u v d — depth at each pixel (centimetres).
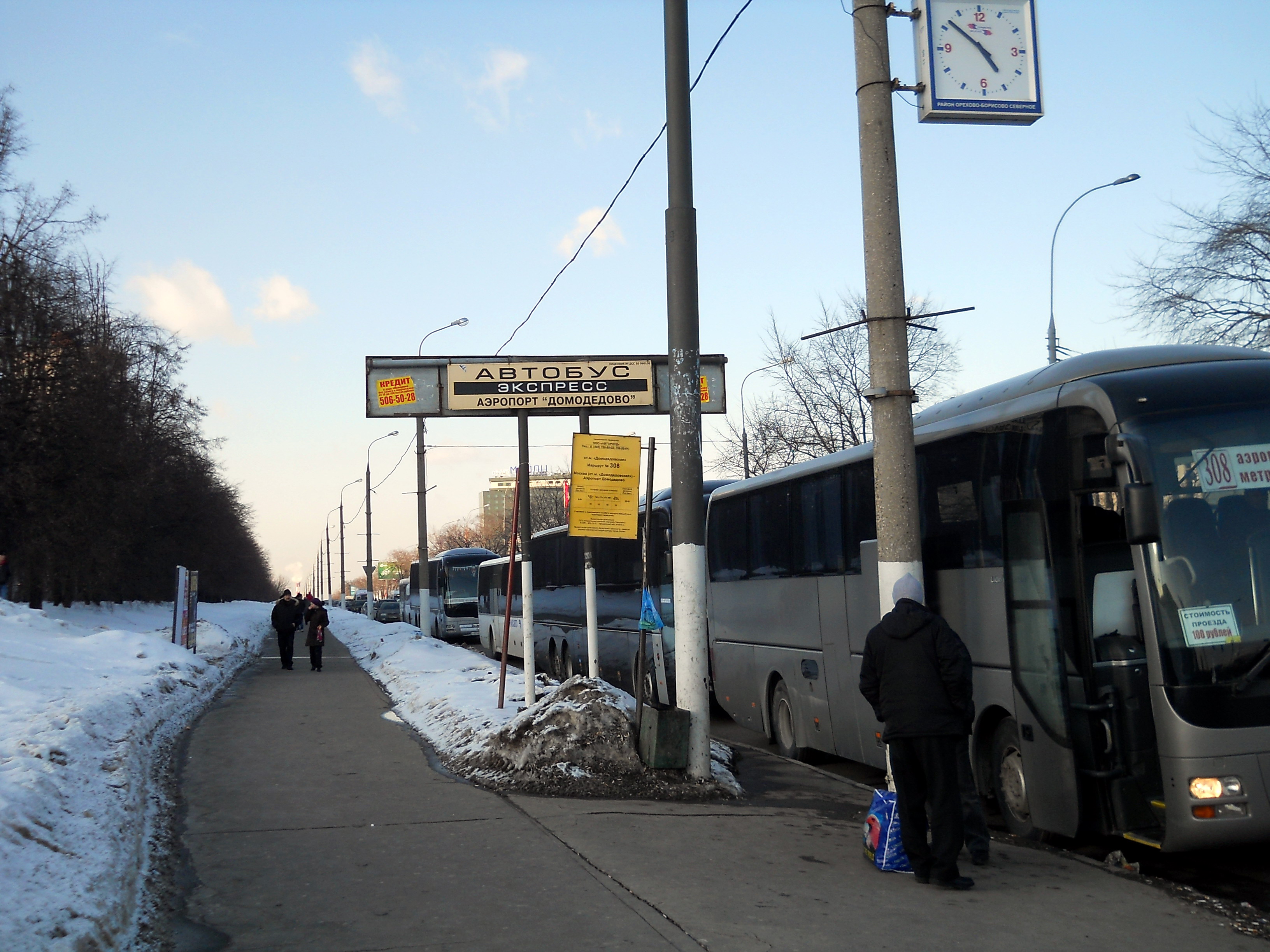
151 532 5603
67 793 776
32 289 3588
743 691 1409
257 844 732
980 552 867
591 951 510
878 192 849
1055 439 770
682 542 948
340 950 513
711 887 623
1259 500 688
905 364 841
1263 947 532
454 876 645
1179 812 650
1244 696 655
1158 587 672
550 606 2486
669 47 959
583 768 935
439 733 1251
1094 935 547
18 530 3712
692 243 952
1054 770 755
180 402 5241
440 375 1205
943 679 630
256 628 6194
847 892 618
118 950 505
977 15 874
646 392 1231
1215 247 2528
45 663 1727
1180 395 705
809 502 1189
